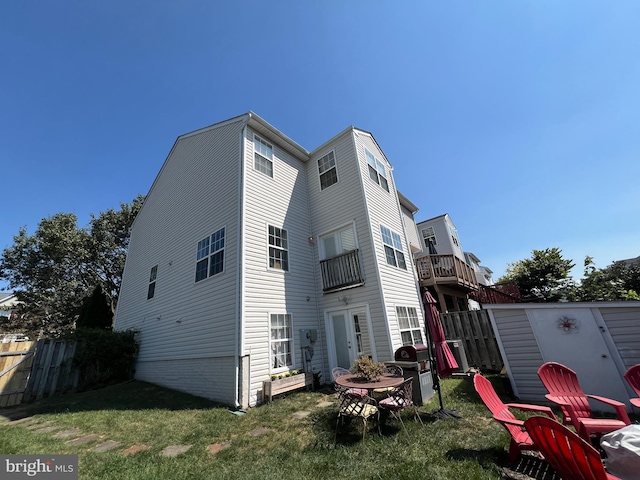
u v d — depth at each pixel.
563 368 3.95
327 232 9.62
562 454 2.15
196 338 7.75
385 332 7.47
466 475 2.59
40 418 5.39
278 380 6.39
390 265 9.14
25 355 7.55
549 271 15.84
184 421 4.90
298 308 8.32
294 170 10.48
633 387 3.74
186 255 9.47
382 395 4.78
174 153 12.09
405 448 3.27
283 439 3.83
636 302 4.55
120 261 21.34
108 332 9.70
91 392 8.01
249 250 7.48
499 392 5.53
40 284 18.70
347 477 2.71
